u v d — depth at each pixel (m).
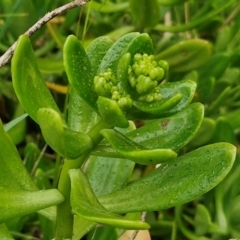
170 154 0.21
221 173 0.25
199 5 0.55
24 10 0.44
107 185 0.31
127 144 0.23
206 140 0.41
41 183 0.36
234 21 0.52
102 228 0.34
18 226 0.36
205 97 0.45
